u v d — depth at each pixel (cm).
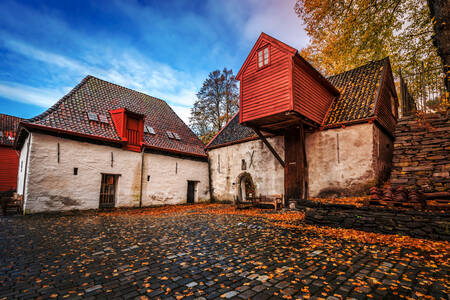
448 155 698
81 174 1177
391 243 508
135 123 1442
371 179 942
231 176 1648
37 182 1037
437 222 532
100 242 549
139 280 336
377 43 1249
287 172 1228
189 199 1770
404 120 891
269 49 1051
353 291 293
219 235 618
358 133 1002
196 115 2550
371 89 1104
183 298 281
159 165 1545
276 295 286
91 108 1383
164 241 559
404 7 1124
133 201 1383
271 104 1010
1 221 825
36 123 1058
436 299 270
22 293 296
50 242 546
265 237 588
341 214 696
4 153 1956
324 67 2008
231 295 287
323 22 1231
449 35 654
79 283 326
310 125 1088
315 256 432
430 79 948
